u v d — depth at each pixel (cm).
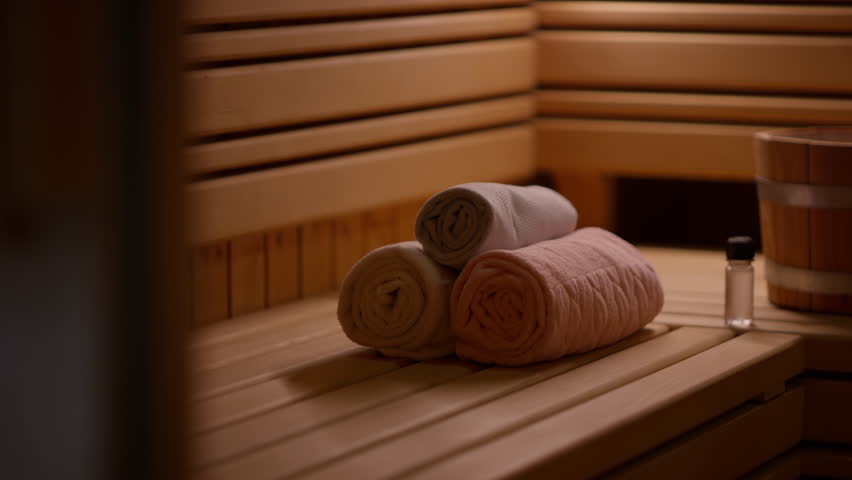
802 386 187
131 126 51
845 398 186
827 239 194
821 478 189
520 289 154
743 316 188
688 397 148
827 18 253
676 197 306
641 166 269
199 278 189
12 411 53
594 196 278
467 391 146
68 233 52
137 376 54
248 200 192
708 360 166
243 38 186
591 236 181
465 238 160
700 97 264
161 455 55
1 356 52
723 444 161
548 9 275
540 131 277
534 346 154
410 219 246
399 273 161
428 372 157
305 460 118
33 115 51
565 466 123
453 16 242
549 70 276
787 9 256
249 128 191
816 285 197
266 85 193
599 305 163
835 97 257
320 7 203
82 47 51
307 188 206
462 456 120
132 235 52
